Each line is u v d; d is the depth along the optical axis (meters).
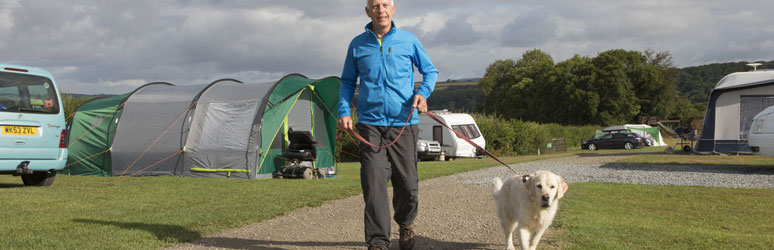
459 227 6.49
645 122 56.16
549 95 67.81
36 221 6.67
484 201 8.88
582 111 63.31
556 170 15.91
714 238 5.45
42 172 11.36
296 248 5.38
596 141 40.84
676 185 11.21
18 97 10.34
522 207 4.68
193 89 16.02
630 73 63.97
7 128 10.03
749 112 21.69
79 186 11.53
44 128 10.69
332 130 17.41
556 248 5.07
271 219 7.20
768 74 21.55
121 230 6.06
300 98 16.12
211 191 10.63
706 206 8.30
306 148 14.94
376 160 4.58
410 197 4.82
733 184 11.41
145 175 14.84
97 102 16.27
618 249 4.92
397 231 6.19
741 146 21.75
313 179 13.97
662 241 5.29
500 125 32.62
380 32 4.70
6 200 8.72
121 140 15.07
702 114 69.38
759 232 6.25
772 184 11.37
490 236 5.95
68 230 6.05
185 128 14.67
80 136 15.56
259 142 14.11
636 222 6.68
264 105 14.39
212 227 6.39
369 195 4.54
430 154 24.55
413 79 4.84
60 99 11.21
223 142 14.28
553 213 4.75
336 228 6.50
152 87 16.72
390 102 4.61
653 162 18.98
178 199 9.27
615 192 9.92
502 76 79.38
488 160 23.89
